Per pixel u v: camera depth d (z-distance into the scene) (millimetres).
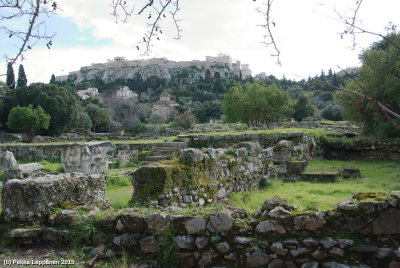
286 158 10781
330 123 40094
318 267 3471
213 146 15312
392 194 3590
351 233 3533
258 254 3680
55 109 39375
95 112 52562
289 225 3721
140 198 5719
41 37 3076
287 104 36469
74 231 4547
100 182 5965
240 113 36594
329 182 9586
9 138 30062
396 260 3258
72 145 12492
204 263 3857
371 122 18391
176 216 4117
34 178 5316
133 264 3959
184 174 6184
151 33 3357
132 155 15961
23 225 4844
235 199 7535
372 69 15781
